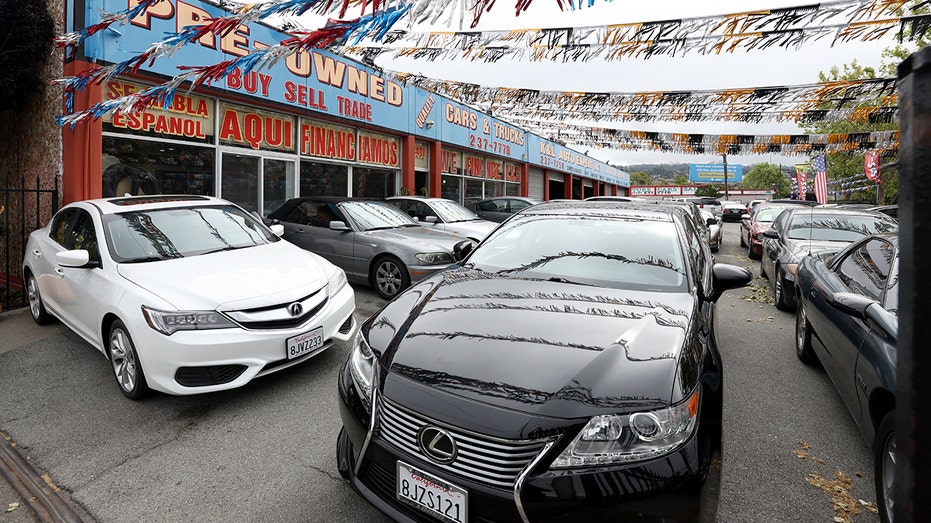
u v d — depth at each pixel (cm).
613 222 353
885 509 219
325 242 704
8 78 610
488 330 219
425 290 277
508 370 189
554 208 391
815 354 423
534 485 164
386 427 196
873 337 257
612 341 207
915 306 77
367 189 1139
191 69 325
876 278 314
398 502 191
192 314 318
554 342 206
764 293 776
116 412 332
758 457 286
